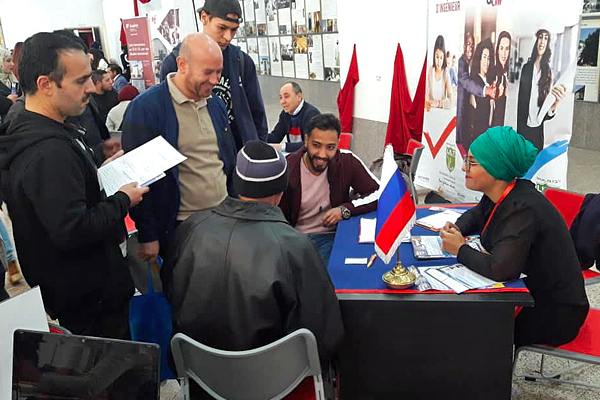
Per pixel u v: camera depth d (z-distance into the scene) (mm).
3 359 1186
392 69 4797
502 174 1669
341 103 5711
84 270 1629
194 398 1582
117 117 4223
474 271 1701
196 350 1359
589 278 2184
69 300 1640
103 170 1802
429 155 4094
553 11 2615
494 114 3164
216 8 2377
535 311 1734
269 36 8586
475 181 1735
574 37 2531
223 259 1361
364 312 1650
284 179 1438
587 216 2062
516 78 2934
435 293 1614
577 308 1671
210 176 2088
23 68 1467
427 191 4703
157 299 1913
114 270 1729
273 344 1296
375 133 5309
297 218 2393
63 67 1459
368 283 1710
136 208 1964
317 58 7117
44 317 1257
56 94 1484
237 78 2637
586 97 5613
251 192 1408
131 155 1836
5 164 1487
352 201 2379
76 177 1514
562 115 2658
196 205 2086
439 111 3842
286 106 3965
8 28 10438
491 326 1611
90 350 1136
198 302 1380
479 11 3186
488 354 1646
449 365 1683
